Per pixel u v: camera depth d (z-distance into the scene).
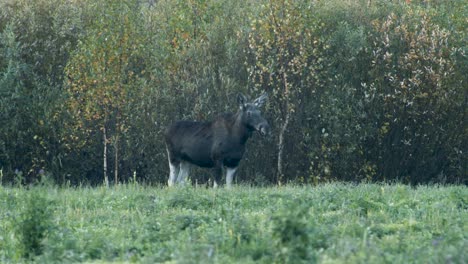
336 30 100.19
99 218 51.06
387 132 97.56
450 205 55.56
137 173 100.31
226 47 97.62
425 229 46.06
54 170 99.12
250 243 38.34
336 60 97.88
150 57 99.06
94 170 101.25
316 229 40.50
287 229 35.34
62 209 55.00
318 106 97.56
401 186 68.06
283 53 96.00
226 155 83.19
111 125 97.94
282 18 95.44
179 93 98.62
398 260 34.69
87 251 39.03
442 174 98.94
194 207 55.88
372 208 54.00
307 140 97.69
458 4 102.69
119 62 95.69
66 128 96.88
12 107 95.94
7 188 69.44
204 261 33.56
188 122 86.00
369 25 100.44
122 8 96.06
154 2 117.00
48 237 40.56
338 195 58.53
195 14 100.56
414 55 95.94
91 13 103.12
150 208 53.81
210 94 98.19
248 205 56.56
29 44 99.50
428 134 98.06
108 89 95.06
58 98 97.25
